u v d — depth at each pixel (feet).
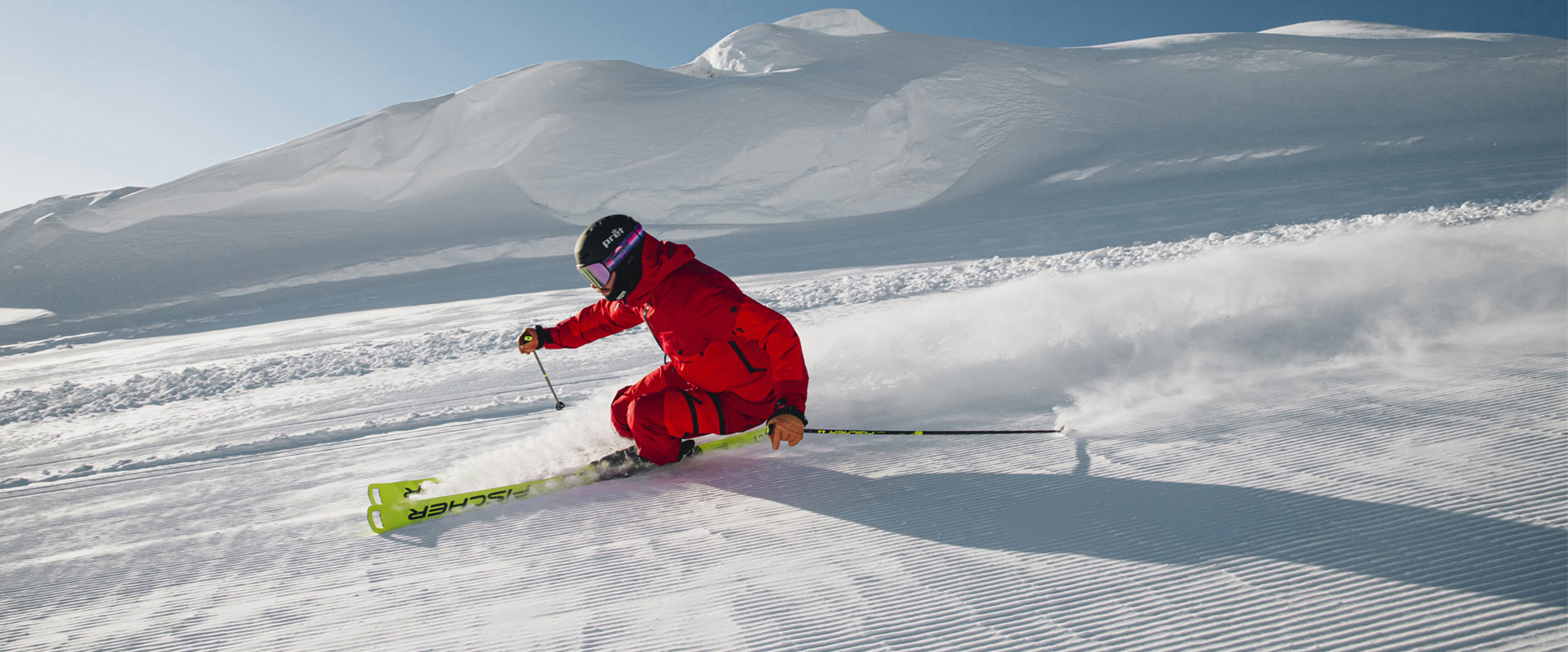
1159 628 5.30
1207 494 7.21
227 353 33.81
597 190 99.66
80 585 8.28
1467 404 8.61
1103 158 99.50
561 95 113.09
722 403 9.33
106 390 23.90
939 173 109.29
